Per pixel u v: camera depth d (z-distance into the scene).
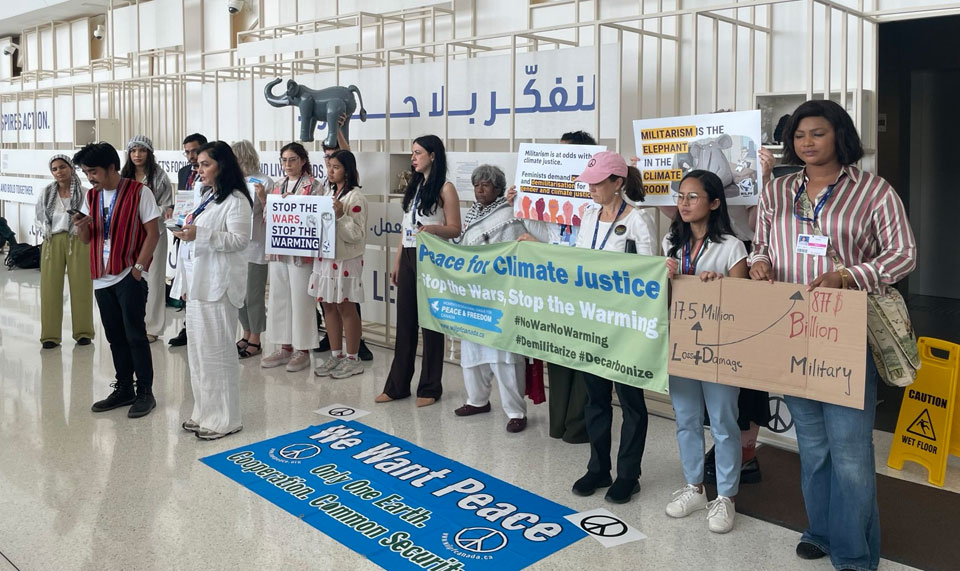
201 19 9.54
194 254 4.11
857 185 2.66
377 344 6.38
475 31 6.69
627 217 3.51
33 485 3.64
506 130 5.36
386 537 3.13
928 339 3.73
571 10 6.05
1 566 2.91
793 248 2.78
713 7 4.12
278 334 5.71
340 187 5.30
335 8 7.72
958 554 2.96
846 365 2.62
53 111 10.63
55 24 12.38
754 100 4.81
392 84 6.13
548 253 3.63
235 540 3.11
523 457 3.98
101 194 4.55
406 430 4.37
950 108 8.02
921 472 3.82
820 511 2.92
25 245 10.55
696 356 3.02
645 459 3.96
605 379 3.52
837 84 4.84
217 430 4.26
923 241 8.38
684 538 3.13
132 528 3.21
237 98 7.54
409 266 4.73
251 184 5.68
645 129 3.94
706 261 3.09
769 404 3.85
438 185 4.56
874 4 4.65
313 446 4.13
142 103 10.55
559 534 3.16
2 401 4.91
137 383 4.70
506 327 3.93
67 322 7.28
